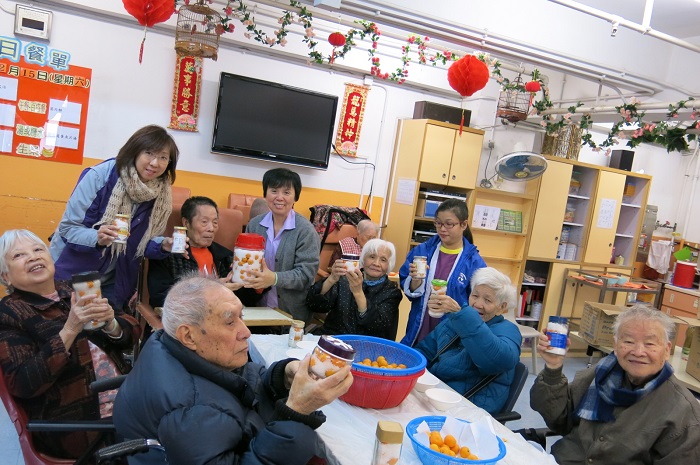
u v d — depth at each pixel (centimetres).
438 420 158
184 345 134
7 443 255
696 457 166
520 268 542
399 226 501
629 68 532
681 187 708
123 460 153
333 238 450
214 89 441
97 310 171
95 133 409
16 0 376
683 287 616
